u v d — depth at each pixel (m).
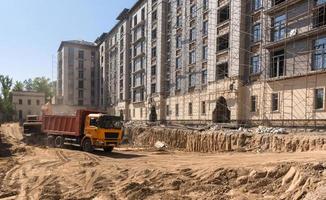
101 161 20.28
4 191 13.80
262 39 33.78
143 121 62.53
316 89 27.08
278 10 31.36
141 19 67.25
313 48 27.88
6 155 23.36
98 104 98.94
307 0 28.30
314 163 11.62
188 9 49.34
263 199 10.53
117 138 24.66
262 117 32.56
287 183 11.19
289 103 29.53
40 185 14.74
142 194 12.26
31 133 32.09
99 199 12.43
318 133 23.84
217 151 26.89
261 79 33.59
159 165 17.84
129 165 18.34
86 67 98.88
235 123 35.72
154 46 60.44
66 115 27.05
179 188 12.83
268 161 14.76
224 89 38.41
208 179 13.31
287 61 30.28
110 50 87.75
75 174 16.56
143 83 65.62
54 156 22.11
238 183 12.43
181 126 42.41
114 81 83.81
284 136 23.20
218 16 40.81
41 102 93.88
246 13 36.66
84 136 25.08
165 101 56.22
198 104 44.94
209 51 42.31
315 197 9.02
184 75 49.94
